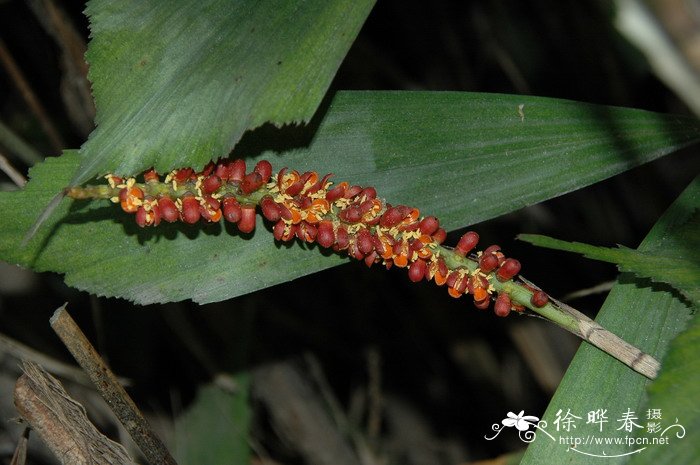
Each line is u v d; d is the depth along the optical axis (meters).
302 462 0.91
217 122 0.56
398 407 1.04
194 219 0.57
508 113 0.62
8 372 0.74
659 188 0.82
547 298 0.58
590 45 0.78
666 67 0.42
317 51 0.56
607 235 0.84
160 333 0.83
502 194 0.61
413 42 0.86
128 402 0.59
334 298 0.97
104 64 0.57
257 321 0.93
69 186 0.55
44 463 0.74
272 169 0.60
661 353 0.58
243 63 0.56
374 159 0.61
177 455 0.73
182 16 0.57
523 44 0.81
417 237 0.58
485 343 0.96
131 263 0.59
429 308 0.94
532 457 0.58
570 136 0.61
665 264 0.58
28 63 0.80
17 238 0.59
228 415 0.73
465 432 1.02
